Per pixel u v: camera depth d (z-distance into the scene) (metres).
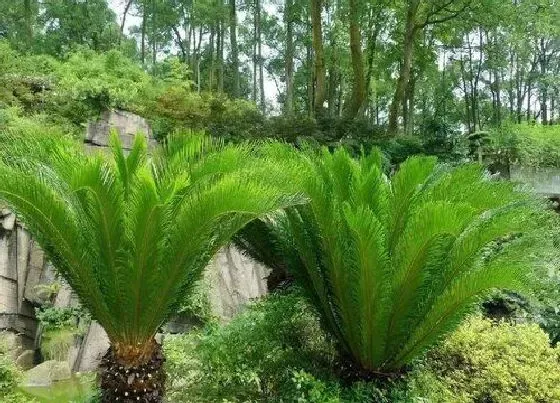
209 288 7.66
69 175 3.98
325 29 19.06
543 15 13.91
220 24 23.80
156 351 4.55
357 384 4.88
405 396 4.82
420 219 4.20
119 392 4.35
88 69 14.47
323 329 5.41
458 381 5.42
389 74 19.73
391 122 14.30
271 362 5.09
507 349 5.55
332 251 4.67
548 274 6.79
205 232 4.09
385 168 10.05
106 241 4.07
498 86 22.88
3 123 9.12
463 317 4.80
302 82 28.62
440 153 11.69
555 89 23.94
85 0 21.91
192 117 11.43
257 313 5.86
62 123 10.47
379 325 4.63
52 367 6.65
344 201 4.69
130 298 4.20
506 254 5.00
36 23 22.30
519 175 12.37
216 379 4.91
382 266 4.37
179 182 3.78
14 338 7.27
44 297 7.60
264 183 4.00
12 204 4.01
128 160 4.51
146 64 22.61
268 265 6.74
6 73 11.91
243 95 30.80
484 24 14.10
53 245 4.19
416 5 13.93
